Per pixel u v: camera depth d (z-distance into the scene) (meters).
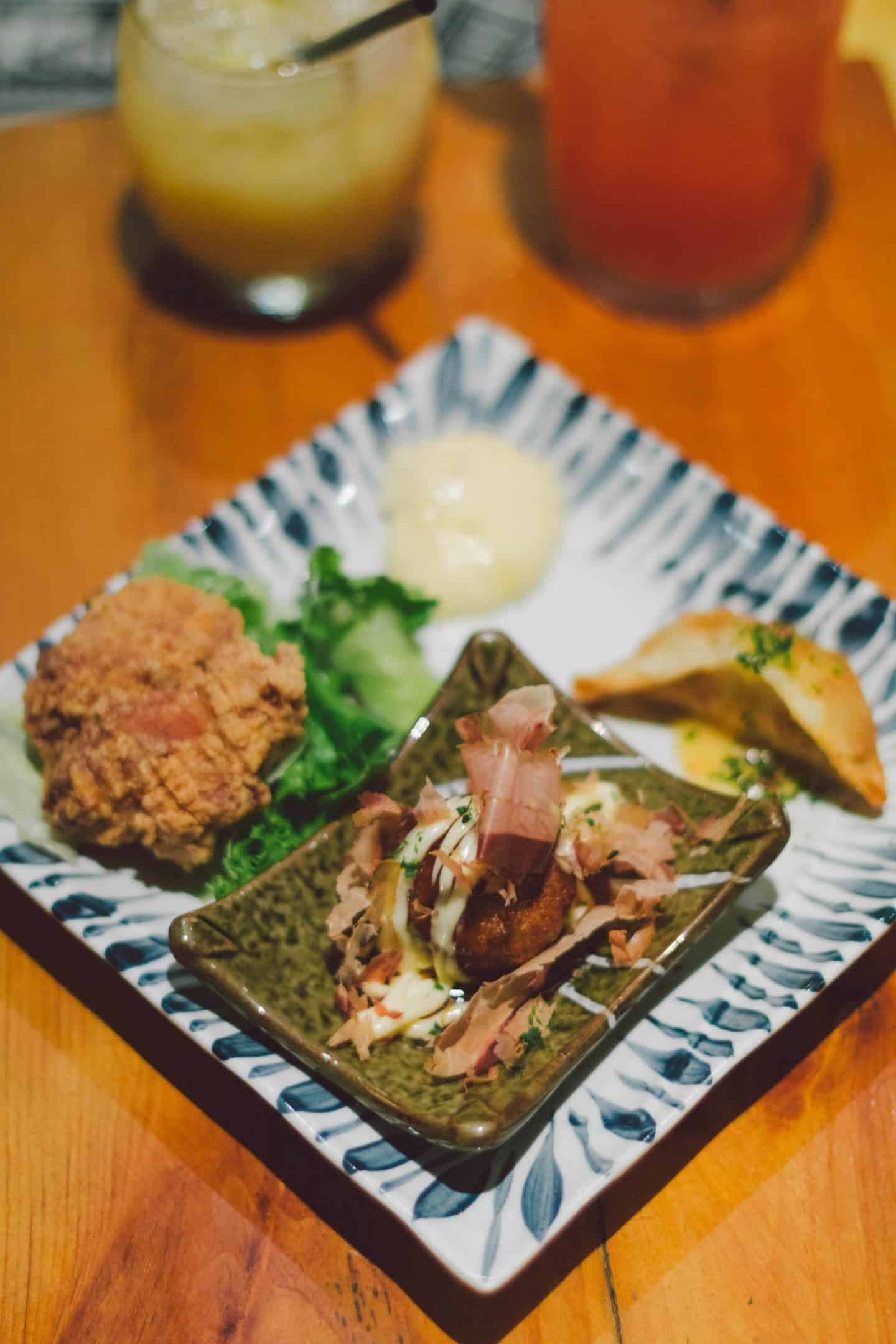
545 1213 0.38
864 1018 0.42
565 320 0.57
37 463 0.54
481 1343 0.39
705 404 0.54
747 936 0.42
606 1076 0.40
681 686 0.46
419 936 0.41
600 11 0.49
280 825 0.44
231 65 0.50
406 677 0.47
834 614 0.47
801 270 0.57
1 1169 0.41
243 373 0.56
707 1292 0.39
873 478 0.52
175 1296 0.40
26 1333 0.39
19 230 0.59
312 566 0.47
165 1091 0.42
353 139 0.51
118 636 0.44
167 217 0.54
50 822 0.44
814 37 0.49
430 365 0.53
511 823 0.40
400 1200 0.38
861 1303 0.39
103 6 0.67
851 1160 0.41
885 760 0.45
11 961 0.44
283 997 0.40
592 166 0.54
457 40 0.65
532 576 0.50
